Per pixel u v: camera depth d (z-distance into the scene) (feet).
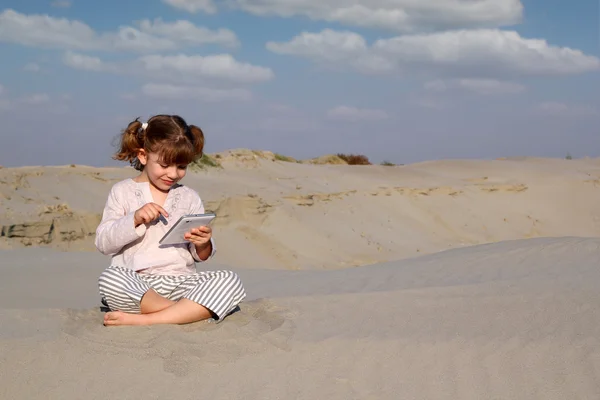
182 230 12.33
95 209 53.93
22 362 10.55
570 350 11.62
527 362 11.19
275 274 27.20
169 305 12.46
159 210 12.56
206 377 10.34
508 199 101.04
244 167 88.48
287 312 14.23
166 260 13.21
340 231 71.77
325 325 13.19
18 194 51.75
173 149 12.74
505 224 93.35
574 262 21.98
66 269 25.72
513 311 14.34
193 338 11.59
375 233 75.66
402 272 22.49
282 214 67.97
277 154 108.88
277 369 10.73
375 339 12.17
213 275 12.98
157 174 13.05
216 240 57.31
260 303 15.05
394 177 103.30
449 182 104.88
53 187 57.21
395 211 85.81
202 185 72.64
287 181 86.17
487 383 10.44
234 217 63.57
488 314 14.14
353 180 95.14
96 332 11.85
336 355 11.39
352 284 20.36
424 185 99.14
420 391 10.14
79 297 19.89
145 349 11.11
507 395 10.06
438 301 15.48
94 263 27.78
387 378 10.57
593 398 9.94
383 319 13.75
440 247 77.87
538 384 10.40
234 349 11.35
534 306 14.73
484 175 112.98
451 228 86.74
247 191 73.36
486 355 11.48
